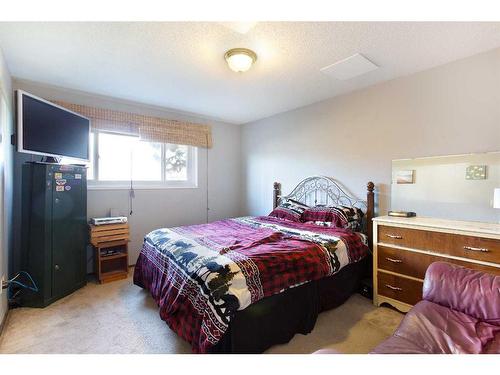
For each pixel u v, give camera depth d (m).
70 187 2.60
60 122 2.58
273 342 1.72
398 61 2.25
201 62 2.27
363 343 1.77
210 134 4.25
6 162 2.21
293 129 3.73
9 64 2.29
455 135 2.25
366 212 2.82
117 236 2.98
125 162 3.47
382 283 2.29
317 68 2.38
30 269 2.30
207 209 4.25
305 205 3.36
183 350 1.69
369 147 2.86
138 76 2.57
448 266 1.52
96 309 2.25
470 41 1.92
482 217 2.10
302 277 1.85
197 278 1.64
